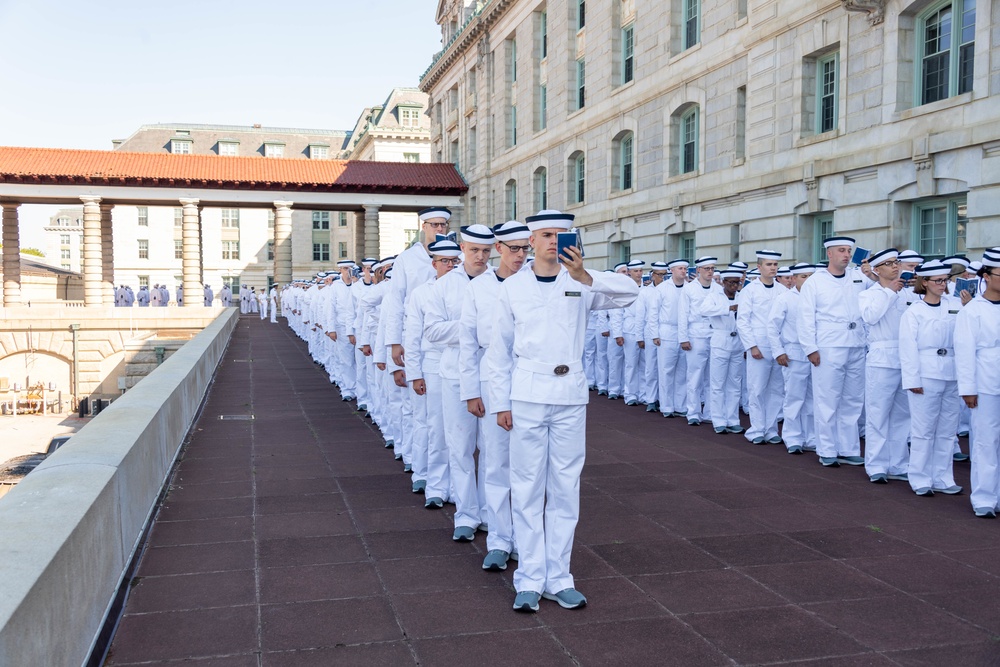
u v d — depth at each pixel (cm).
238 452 940
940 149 1408
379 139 7475
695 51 2236
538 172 3556
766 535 626
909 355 761
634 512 691
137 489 560
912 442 775
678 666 405
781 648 425
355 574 537
